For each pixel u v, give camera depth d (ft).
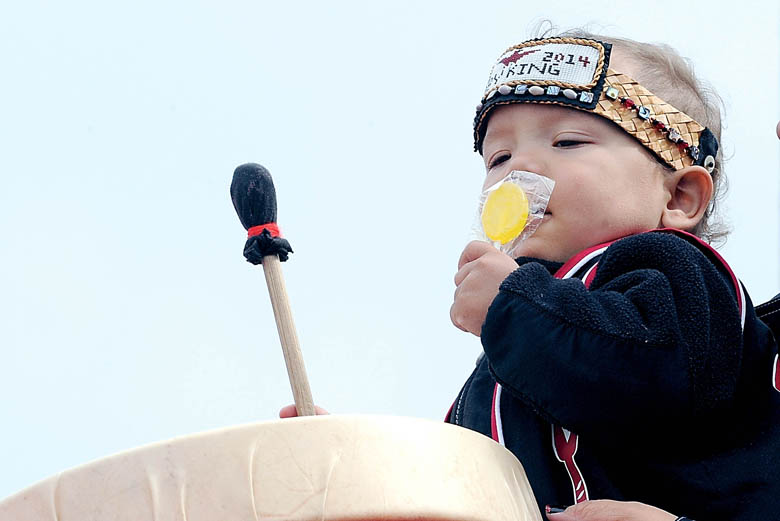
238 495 5.07
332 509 5.09
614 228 9.51
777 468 7.88
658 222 9.95
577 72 9.89
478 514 5.40
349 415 5.43
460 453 5.59
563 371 7.34
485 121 10.37
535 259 9.47
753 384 8.29
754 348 8.38
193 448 5.19
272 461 5.17
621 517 6.93
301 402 6.08
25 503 5.27
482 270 8.28
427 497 5.27
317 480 5.15
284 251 6.39
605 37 11.33
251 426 5.27
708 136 10.54
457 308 8.29
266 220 6.42
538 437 8.21
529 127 9.89
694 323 7.57
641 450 7.80
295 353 6.17
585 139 9.74
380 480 5.23
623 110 9.84
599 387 7.30
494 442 6.09
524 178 9.53
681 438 7.89
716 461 7.91
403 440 5.42
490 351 7.63
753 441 8.04
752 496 7.76
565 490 7.96
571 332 7.33
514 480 5.97
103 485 5.17
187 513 5.03
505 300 7.62
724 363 7.80
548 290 7.61
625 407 7.37
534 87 9.84
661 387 7.34
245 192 6.42
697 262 7.97
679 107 10.60
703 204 10.23
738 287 8.34
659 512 6.91
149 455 5.20
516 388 7.57
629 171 9.76
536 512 6.12
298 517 5.05
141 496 5.10
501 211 9.30
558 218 9.46
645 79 10.58
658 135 9.96
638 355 7.26
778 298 9.43
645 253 8.04
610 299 7.54
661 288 7.58
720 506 7.76
